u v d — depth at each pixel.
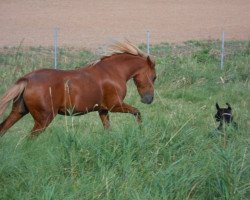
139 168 9.55
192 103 17.64
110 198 8.42
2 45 30.95
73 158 9.48
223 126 11.51
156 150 10.06
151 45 31.45
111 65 13.02
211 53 26.92
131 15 47.50
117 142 10.04
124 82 13.17
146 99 13.85
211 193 8.73
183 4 54.84
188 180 8.87
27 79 11.59
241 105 17.11
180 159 9.35
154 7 52.69
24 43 32.12
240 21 44.69
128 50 13.44
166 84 19.78
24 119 14.44
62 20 44.19
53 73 11.88
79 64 23.72
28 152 9.91
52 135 10.94
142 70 13.59
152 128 10.80
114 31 38.84
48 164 9.43
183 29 40.25
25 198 8.20
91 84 12.38
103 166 9.27
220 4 55.03
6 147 9.90
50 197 7.97
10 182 8.77
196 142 10.63
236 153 9.66
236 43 31.44
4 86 18.50
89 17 46.09
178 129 10.99
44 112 11.62
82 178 8.90
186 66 22.22
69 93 11.95
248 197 8.71
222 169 8.74
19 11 48.72
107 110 13.10
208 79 20.97
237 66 22.81
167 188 8.69
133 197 8.46
